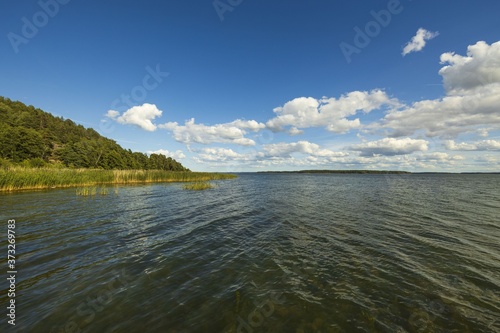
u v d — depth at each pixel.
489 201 22.03
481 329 4.67
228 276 6.79
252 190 34.34
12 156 58.09
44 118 125.50
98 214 14.68
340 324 4.76
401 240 10.15
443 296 5.81
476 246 9.38
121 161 79.00
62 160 73.69
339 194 28.66
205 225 12.63
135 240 9.96
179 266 7.45
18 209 15.60
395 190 34.44
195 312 5.09
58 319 4.82
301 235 10.88
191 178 53.12
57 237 10.11
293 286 6.24
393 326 4.72
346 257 8.25
